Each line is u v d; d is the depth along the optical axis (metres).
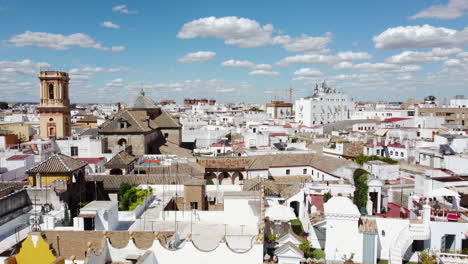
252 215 41.94
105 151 70.94
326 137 106.06
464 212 38.38
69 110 82.00
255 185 52.19
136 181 54.06
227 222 42.59
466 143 65.19
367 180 44.56
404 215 43.69
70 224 38.75
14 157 56.53
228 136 111.81
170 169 62.28
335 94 169.75
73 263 27.44
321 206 44.47
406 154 69.12
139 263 27.78
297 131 129.50
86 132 90.50
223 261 30.36
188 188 47.78
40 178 40.88
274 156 73.19
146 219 42.34
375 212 45.06
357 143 77.81
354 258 35.38
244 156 74.50
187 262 30.42
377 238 35.56
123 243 31.97
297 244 35.50
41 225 36.66
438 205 41.03
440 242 36.72
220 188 56.03
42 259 30.16
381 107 199.50
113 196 52.19
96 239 32.06
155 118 90.38
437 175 54.12
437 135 71.00
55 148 66.44
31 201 39.72
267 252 34.09
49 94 79.38
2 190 39.62
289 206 46.53
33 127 110.62
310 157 73.69
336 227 35.66
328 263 32.88
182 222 41.72
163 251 30.55
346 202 36.66
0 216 35.06
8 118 142.00
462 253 35.03
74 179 44.91
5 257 30.02
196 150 91.94
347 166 61.50
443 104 166.62
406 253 36.50
